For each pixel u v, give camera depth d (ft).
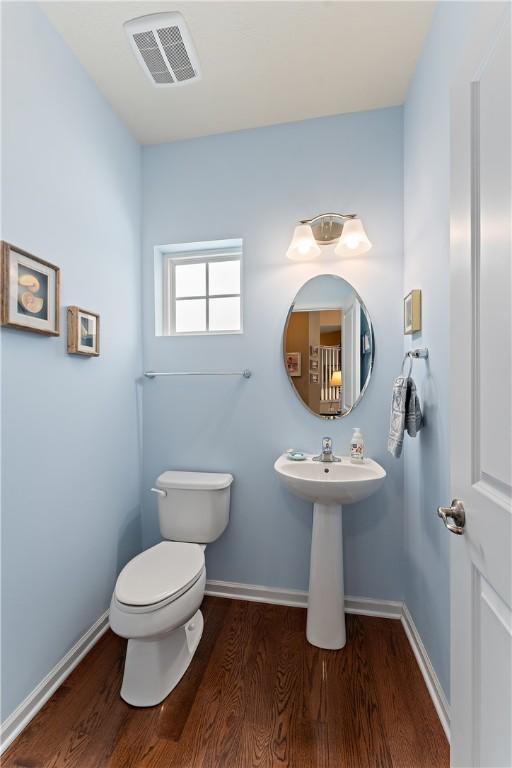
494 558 2.13
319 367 6.05
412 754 3.63
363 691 4.34
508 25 1.92
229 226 6.34
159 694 4.19
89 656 4.99
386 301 5.81
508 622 2.01
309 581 5.72
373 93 5.48
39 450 4.28
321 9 4.20
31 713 4.04
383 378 5.84
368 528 5.90
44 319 4.28
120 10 4.23
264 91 5.42
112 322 5.82
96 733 3.84
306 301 6.08
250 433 6.31
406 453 5.65
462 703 2.58
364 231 5.70
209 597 6.35
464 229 2.52
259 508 6.28
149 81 5.25
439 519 4.17
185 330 7.13
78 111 4.95
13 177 3.88
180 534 5.88
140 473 6.67
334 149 5.93
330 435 6.03
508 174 1.95
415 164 5.06
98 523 5.43
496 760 2.11
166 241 6.62
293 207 6.09
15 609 3.91
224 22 4.35
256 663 4.79
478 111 2.32
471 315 2.43
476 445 2.41
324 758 3.58
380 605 5.86
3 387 3.78
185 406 6.59
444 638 3.99
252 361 6.30
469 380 2.48
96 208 5.39
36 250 4.21
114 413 5.88
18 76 3.94
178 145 6.56
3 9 3.74
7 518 3.83
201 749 3.66
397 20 4.32
